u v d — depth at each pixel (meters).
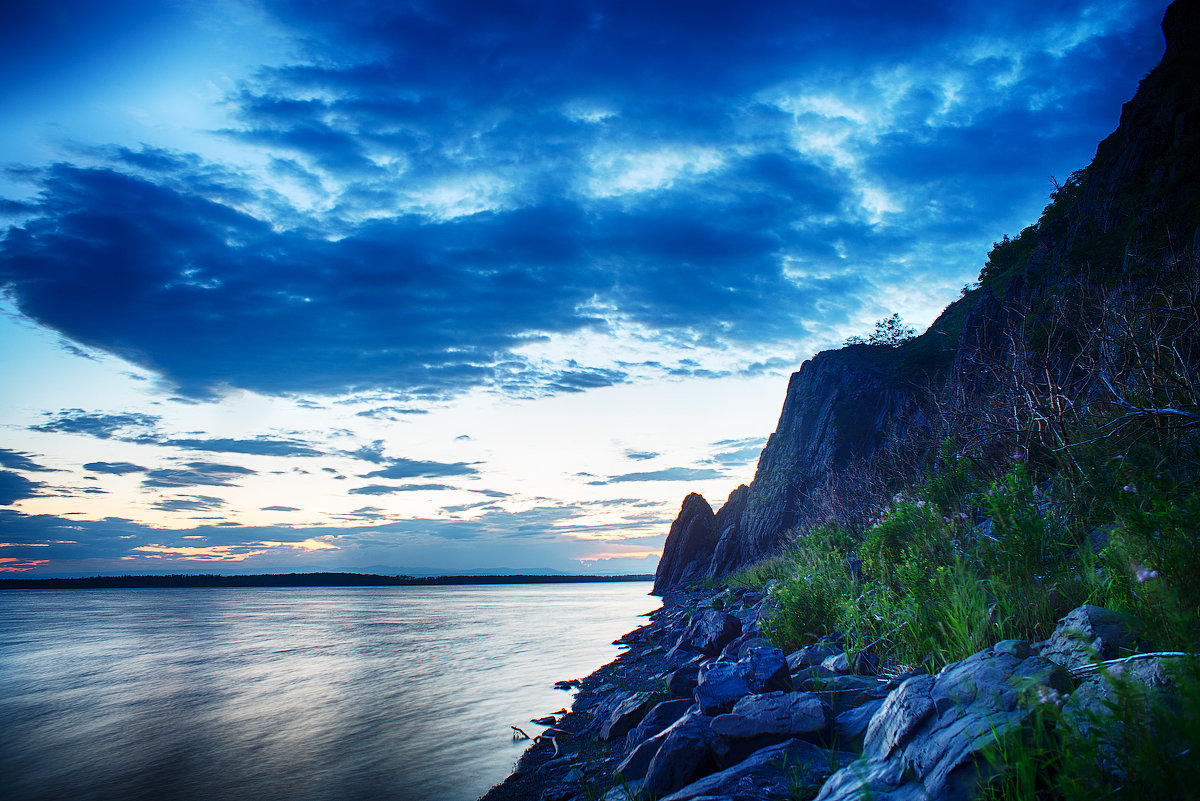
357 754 8.84
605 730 8.16
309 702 13.02
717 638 12.04
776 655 6.38
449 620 35.66
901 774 3.51
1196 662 2.55
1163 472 5.29
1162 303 7.68
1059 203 44.00
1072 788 2.45
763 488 57.22
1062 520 6.03
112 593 147.12
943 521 7.30
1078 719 2.88
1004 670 3.74
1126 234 18.06
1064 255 21.34
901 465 13.03
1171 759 2.24
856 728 4.71
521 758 8.01
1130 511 4.16
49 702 14.12
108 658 22.08
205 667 19.17
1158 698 2.72
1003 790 2.85
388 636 26.86
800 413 57.81
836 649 7.16
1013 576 5.30
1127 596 4.07
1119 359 7.82
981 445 9.50
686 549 65.62
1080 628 3.92
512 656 18.61
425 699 12.69
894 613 6.42
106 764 8.97
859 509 14.49
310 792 7.28
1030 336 12.59
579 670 15.15
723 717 5.14
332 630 31.06
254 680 16.36
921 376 47.72
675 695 8.23
